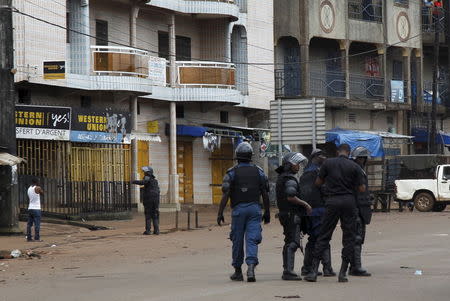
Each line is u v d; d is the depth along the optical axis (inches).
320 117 1585.9
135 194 1711.4
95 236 1205.1
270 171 2092.8
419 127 2518.5
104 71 1611.7
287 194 650.2
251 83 2021.4
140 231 1294.3
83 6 1596.9
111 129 1523.1
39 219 1143.0
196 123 1914.4
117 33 1731.1
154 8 1768.0
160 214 1710.1
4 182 1229.1
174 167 1818.4
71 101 1606.8
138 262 852.0
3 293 614.5
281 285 622.8
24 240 1151.6
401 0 2461.9
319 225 664.4
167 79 1808.6
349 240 642.2
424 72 2642.7
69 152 1439.5
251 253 647.8
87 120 1477.6
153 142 1801.2
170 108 1814.7
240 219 650.2
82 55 1590.8
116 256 921.5
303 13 2190.0
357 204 673.6
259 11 2053.4
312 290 588.7
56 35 1520.7
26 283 681.6
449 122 2679.6
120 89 1617.9
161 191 1819.6
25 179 1405.0
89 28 1636.3
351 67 2407.7
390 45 2423.7
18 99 1502.2
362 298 543.8
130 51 1646.2
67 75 1540.4
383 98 2405.3
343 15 2294.5
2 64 1222.3
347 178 643.5
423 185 1818.4
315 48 2301.9
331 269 685.3
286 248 661.3
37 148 1432.1
